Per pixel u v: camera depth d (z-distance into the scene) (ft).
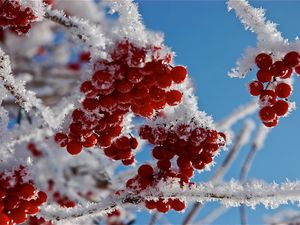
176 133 0.71
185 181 0.72
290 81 0.74
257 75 0.72
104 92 0.64
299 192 0.69
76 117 0.68
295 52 0.71
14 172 0.70
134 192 0.72
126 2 0.68
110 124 0.68
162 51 0.64
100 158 1.38
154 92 0.65
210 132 0.71
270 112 0.73
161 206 0.73
